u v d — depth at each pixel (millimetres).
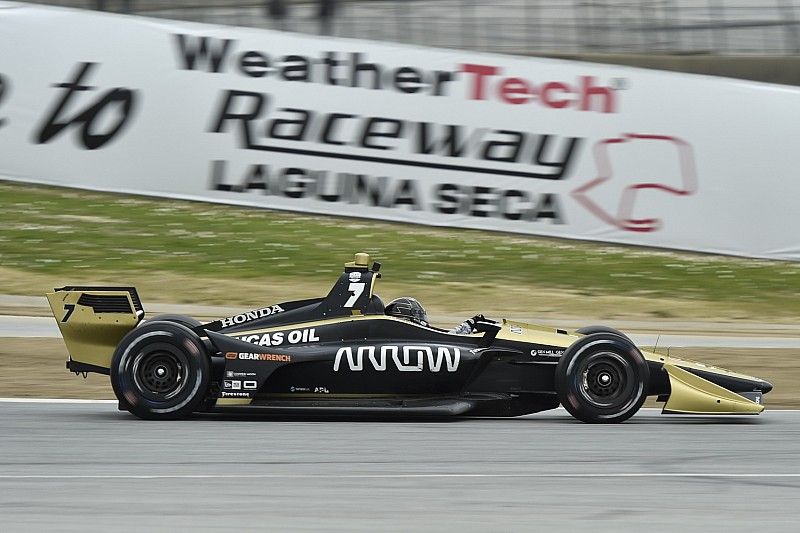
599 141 64000
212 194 65625
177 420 25469
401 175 64688
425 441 23250
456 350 26156
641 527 16047
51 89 65500
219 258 58625
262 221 64438
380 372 25781
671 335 48875
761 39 80250
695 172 64125
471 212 64688
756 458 22094
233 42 65000
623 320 52094
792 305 57125
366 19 80188
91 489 17969
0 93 65562
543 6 82625
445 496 17875
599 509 17156
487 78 64312
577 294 56375
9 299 50250
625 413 26062
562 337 27359
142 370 25219
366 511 16734
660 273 60719
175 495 17594
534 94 64188
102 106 65562
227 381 25203
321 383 25781
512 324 27672
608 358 26156
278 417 26516
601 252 63438
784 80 75000
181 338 25125
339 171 64875
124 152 65875
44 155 65875
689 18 82250
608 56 75125
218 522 15938
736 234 64375
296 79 64688
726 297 57812
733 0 83188
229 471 19594
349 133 64688
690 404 26578
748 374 39250
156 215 63844
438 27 80438
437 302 53062
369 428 24969
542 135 64125
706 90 64188
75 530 15367
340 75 64500
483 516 16531
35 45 65312
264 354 25438
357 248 61250
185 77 65188
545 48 78938
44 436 23188
